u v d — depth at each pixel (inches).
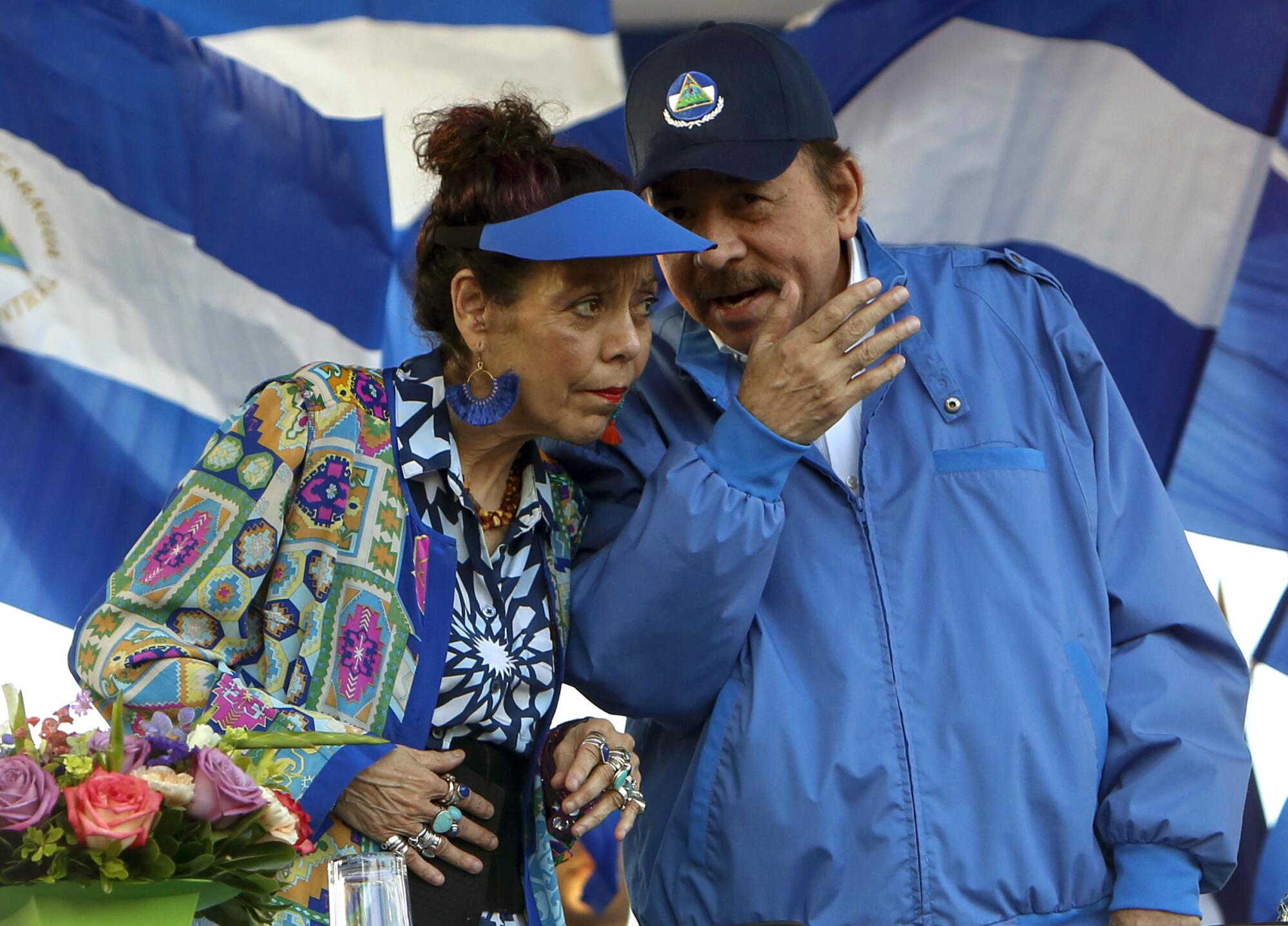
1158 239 377.7
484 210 234.4
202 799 163.6
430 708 229.0
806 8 379.2
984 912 256.8
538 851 243.3
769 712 260.5
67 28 353.7
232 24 361.1
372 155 364.8
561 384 235.1
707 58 268.1
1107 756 269.9
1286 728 369.4
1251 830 368.5
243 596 225.1
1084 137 378.9
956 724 261.0
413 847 224.7
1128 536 281.0
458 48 368.5
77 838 154.2
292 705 224.2
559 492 265.1
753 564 254.7
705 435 283.1
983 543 270.2
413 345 364.8
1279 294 374.3
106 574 349.1
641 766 289.4
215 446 233.3
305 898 218.8
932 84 380.5
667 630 255.8
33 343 350.9
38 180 351.9
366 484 234.7
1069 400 284.4
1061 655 265.4
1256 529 373.4
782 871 257.0
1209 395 375.9
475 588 242.8
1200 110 375.9
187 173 358.6
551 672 246.7
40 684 344.8
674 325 294.4
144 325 355.9
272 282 361.1
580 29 372.5
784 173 263.4
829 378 249.9
